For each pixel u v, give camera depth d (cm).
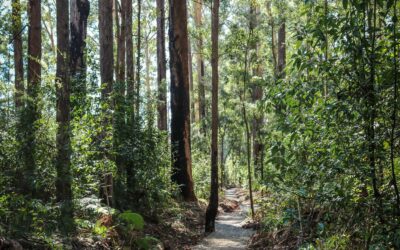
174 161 1501
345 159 434
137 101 1119
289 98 472
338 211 572
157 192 1108
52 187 751
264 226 948
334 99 457
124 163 1008
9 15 1016
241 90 1539
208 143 2664
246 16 1319
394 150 434
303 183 531
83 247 647
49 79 813
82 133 748
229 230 1129
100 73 1002
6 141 738
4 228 547
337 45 445
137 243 775
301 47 489
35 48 1091
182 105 1503
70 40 1339
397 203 413
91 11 2108
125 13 1377
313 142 496
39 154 722
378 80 411
